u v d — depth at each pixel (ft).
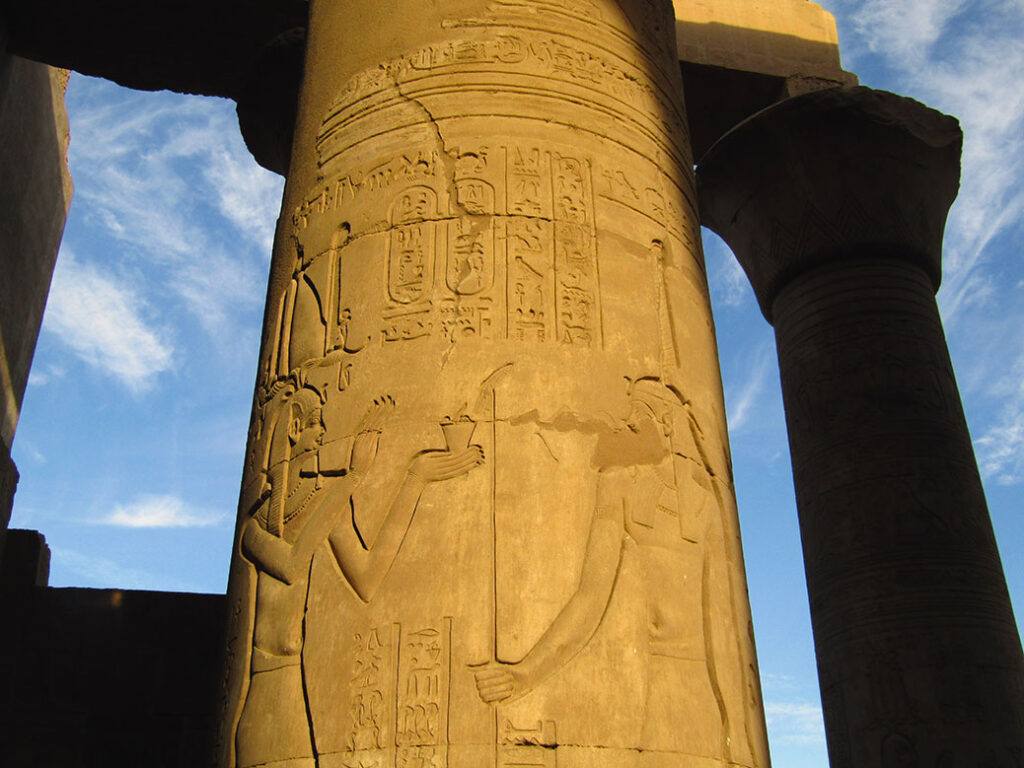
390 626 13.09
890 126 33.30
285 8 32.45
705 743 13.51
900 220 33.55
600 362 15.35
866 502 30.25
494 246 15.99
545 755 12.23
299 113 20.68
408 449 14.39
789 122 33.65
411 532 13.73
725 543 15.98
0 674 28.09
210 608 29.73
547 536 13.64
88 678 28.35
